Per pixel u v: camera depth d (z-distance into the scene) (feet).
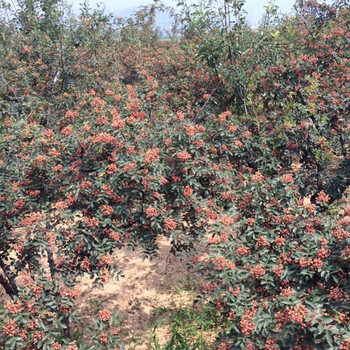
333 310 11.85
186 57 35.91
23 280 13.94
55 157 16.83
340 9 28.73
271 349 11.18
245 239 14.26
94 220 15.35
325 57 25.81
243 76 24.26
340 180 20.81
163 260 26.14
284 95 23.58
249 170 20.03
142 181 15.53
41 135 18.22
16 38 38.52
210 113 24.91
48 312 13.69
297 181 19.98
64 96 33.09
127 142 16.76
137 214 16.26
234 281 12.98
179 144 17.52
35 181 17.34
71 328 20.25
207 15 23.39
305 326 10.80
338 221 13.82
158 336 19.70
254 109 23.90
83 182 15.89
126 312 21.67
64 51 34.45
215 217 16.62
